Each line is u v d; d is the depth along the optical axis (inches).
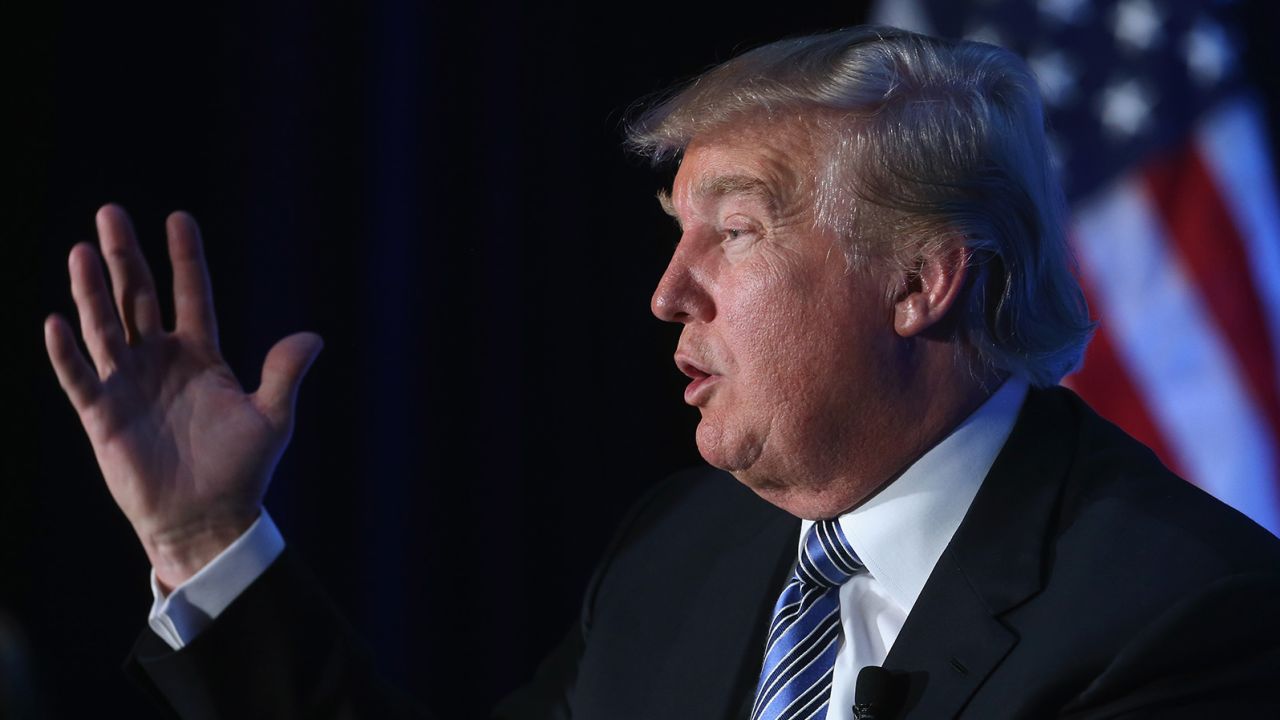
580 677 190.9
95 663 382.6
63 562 382.6
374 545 398.3
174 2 390.9
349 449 399.5
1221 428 358.3
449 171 409.7
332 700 173.5
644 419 412.8
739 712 170.4
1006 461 159.2
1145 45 381.4
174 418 178.4
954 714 141.7
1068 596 144.1
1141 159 375.9
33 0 384.5
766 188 156.6
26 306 382.0
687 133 167.0
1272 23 377.7
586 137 412.5
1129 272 371.2
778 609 167.3
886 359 156.6
